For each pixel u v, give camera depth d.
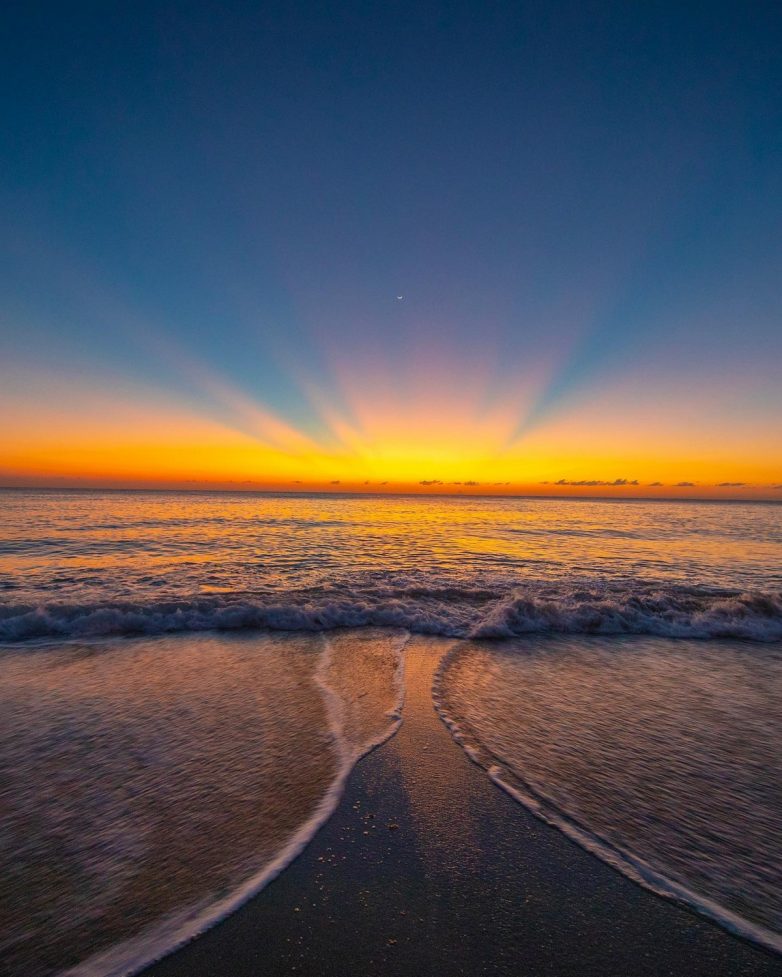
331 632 7.55
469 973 2.02
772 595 9.46
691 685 5.59
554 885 2.55
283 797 3.30
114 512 38.81
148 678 5.51
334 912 2.34
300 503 73.06
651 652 6.93
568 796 3.36
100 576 11.96
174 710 4.67
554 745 4.09
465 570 13.80
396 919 2.30
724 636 7.82
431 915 2.33
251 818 3.06
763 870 2.67
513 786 3.47
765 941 2.21
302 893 2.46
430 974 2.01
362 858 2.72
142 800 3.23
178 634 7.30
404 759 3.83
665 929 2.28
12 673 5.61
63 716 4.50
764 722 4.59
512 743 4.12
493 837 2.93
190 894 2.43
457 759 3.84
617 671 6.07
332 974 2.00
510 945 2.17
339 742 4.09
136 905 2.36
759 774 3.67
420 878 2.58
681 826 3.04
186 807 3.16
